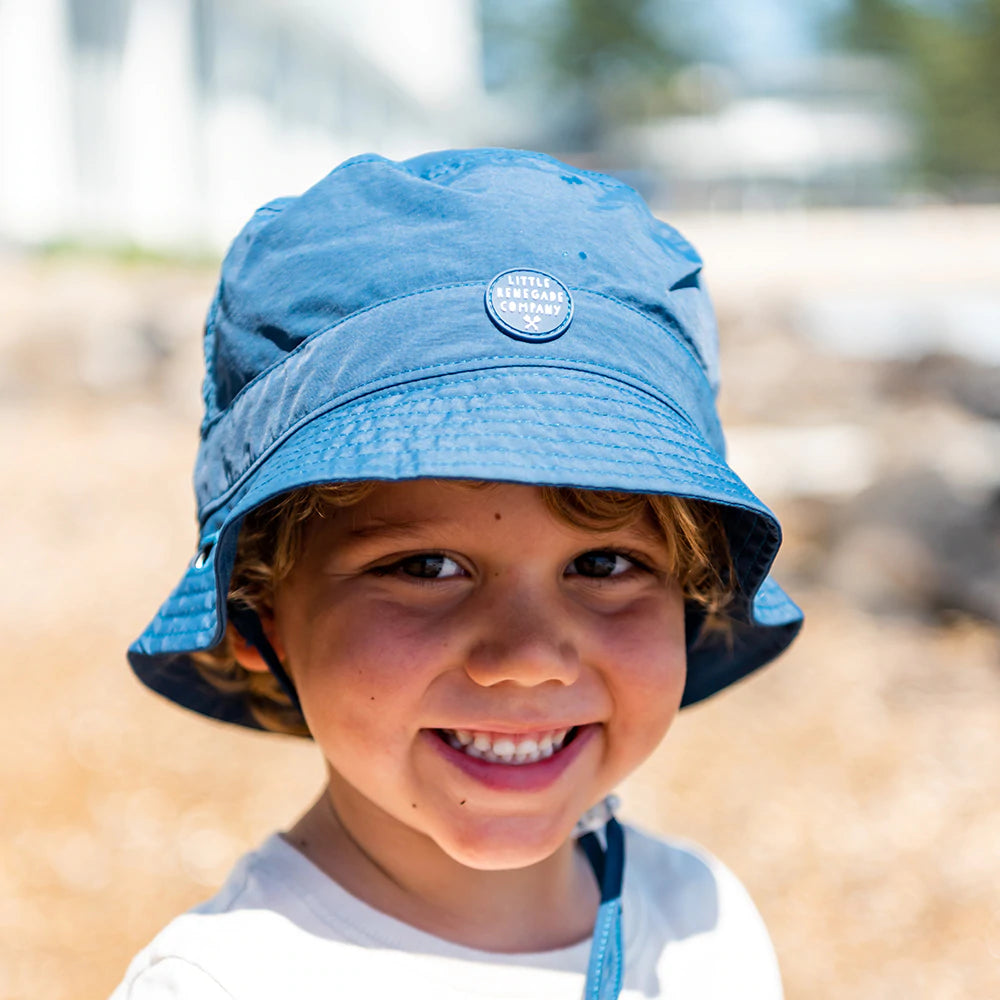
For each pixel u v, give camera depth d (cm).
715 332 158
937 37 5047
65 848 398
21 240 1285
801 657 540
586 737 147
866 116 5088
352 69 2483
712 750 470
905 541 601
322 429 132
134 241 1402
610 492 140
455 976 144
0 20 1360
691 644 173
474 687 138
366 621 139
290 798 435
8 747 455
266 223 150
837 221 3228
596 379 134
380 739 139
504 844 140
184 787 438
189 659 169
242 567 150
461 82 3719
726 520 153
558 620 140
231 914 142
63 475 770
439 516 137
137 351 977
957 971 352
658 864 178
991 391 813
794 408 849
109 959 348
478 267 136
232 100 1839
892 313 1041
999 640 556
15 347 956
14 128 1365
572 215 142
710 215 4141
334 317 137
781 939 365
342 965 140
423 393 131
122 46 1554
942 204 4669
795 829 417
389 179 143
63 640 544
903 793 439
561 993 147
